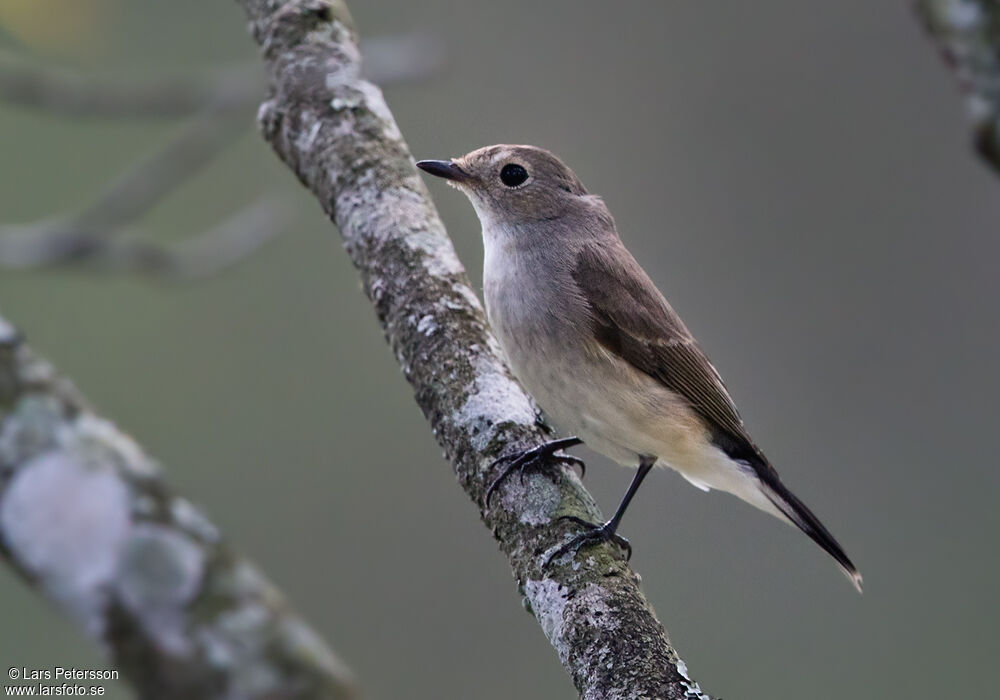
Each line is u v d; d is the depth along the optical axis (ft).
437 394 21.01
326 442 44.24
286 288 45.32
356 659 41.01
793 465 47.85
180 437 43.45
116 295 43.96
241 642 9.51
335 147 22.63
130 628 9.70
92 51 24.14
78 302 43.55
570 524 19.56
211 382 44.34
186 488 42.80
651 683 17.17
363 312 45.50
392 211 22.13
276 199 41.22
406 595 42.24
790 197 50.78
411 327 21.40
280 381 44.45
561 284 25.03
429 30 50.57
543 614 18.70
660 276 50.31
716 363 49.32
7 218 42.50
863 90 51.06
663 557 41.29
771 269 50.19
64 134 43.68
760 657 40.75
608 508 41.22
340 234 22.48
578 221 26.45
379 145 22.75
